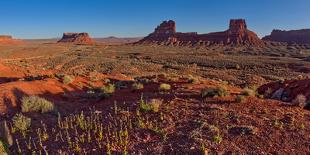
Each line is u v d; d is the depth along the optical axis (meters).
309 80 18.12
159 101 12.50
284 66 86.88
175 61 105.38
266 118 10.33
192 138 8.82
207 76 59.69
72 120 11.34
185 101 12.67
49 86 18.77
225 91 13.66
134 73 65.56
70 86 20.64
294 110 11.48
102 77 30.61
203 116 10.49
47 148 9.15
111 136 9.40
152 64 91.00
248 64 89.56
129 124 10.12
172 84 19.88
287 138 8.82
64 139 9.64
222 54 149.62
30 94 16.06
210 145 8.40
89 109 12.81
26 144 9.44
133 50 184.12
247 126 9.39
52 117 12.16
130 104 12.38
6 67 31.20
